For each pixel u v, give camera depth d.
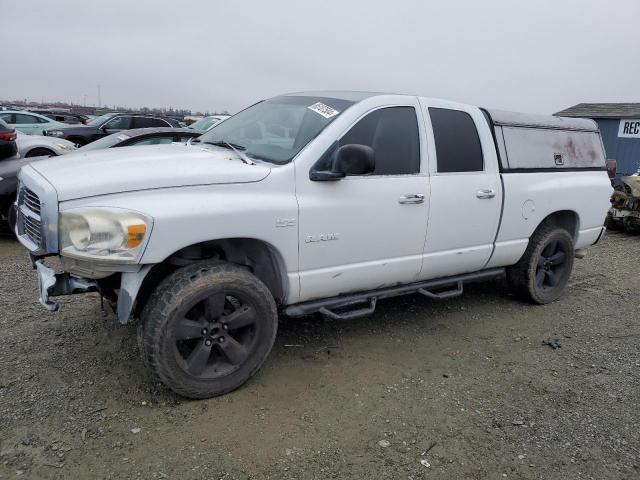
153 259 3.06
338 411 3.42
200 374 3.37
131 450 2.91
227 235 3.29
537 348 4.56
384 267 4.11
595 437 3.31
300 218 3.57
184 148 4.04
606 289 6.32
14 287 5.24
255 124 4.31
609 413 3.58
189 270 3.31
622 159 13.73
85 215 2.98
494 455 3.09
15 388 3.41
